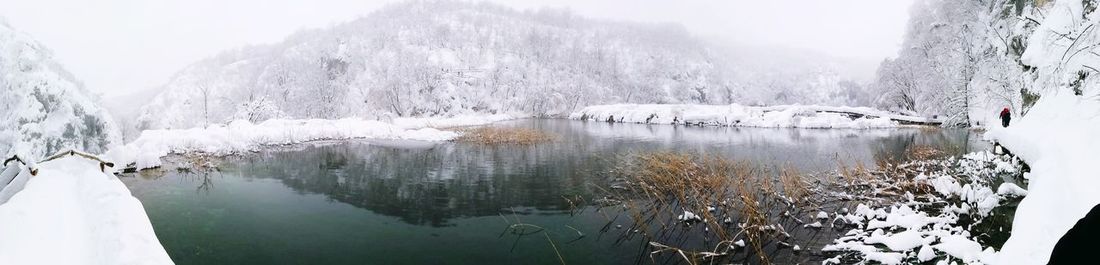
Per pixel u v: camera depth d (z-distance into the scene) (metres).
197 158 13.86
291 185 10.11
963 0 33.56
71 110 16.12
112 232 3.97
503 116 49.12
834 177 10.24
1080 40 10.53
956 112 28.89
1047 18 14.15
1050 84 11.75
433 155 15.12
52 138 15.57
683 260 5.45
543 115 60.97
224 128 19.48
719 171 10.21
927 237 5.62
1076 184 5.02
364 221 7.27
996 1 28.92
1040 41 13.95
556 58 78.69
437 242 6.25
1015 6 25.91
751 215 6.46
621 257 5.62
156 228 6.93
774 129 29.06
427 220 7.31
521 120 46.34
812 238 6.08
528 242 6.22
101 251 3.71
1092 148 6.15
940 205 7.48
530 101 61.94
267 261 5.59
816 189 8.89
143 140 15.38
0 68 15.44
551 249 5.94
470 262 5.54
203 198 8.86
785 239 6.04
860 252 5.46
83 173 6.25
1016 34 23.66
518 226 6.95
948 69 32.78
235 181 10.56
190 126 52.16
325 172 11.80
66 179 5.93
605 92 70.88
